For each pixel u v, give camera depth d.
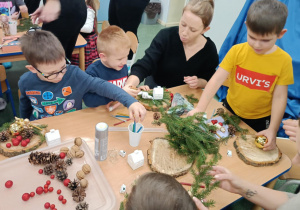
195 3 1.50
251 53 1.40
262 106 1.56
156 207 0.41
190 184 1.00
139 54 3.89
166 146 1.16
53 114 1.44
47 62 1.14
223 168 1.00
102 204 0.88
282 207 0.71
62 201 0.86
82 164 1.01
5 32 2.15
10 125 1.12
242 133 1.34
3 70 1.96
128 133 1.24
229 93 1.68
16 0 2.60
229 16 3.34
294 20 2.43
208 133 1.12
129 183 0.98
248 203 1.82
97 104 1.42
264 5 1.15
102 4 4.79
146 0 2.61
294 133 1.11
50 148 1.06
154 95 1.43
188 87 1.69
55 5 1.67
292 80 1.38
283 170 1.15
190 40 1.65
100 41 1.48
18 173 0.95
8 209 0.82
